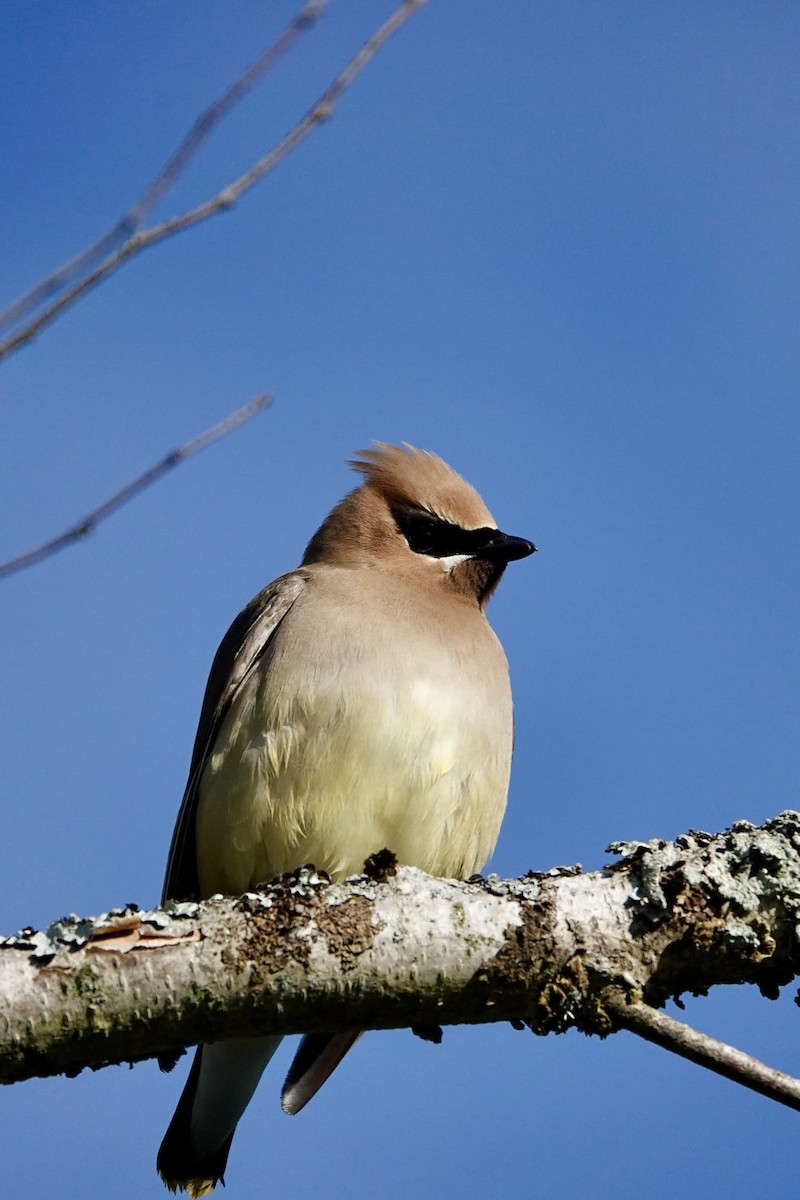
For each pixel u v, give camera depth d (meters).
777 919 8.89
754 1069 8.07
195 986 8.73
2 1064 8.56
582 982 8.77
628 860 9.18
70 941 8.70
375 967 8.89
